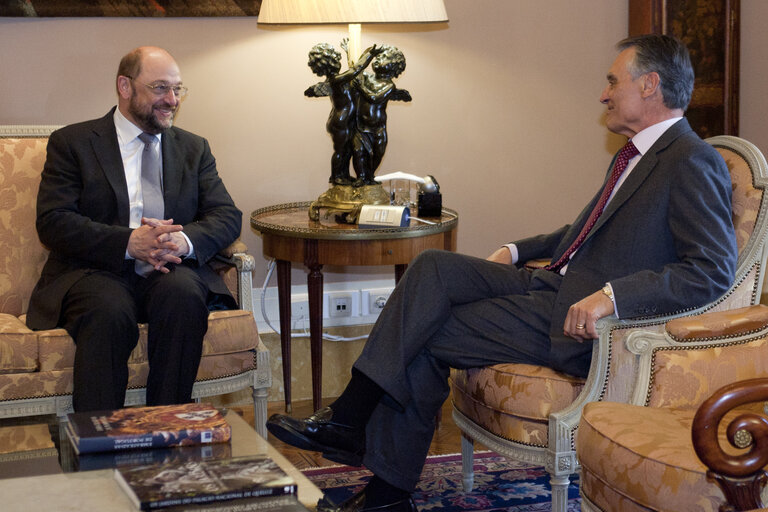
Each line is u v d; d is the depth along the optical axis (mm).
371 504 2100
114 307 2289
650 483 1554
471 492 2496
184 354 2328
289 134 3266
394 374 2055
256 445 1607
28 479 1490
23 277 2672
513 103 3490
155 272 2467
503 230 3572
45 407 2268
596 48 3549
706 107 3572
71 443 1604
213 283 2566
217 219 2639
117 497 1404
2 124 2957
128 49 3037
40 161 2721
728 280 1963
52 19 2951
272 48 3191
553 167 3582
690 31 3494
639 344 1874
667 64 2162
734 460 1338
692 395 1837
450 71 3396
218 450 1577
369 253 2793
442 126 3428
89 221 2479
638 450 1593
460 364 2135
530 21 3455
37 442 1694
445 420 3143
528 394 2002
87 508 1362
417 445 2115
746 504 1352
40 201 2529
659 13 3439
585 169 3623
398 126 3381
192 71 3123
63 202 2514
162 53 2592
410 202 3191
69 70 2992
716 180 2037
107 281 2406
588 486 1748
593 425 1729
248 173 3250
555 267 2334
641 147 2203
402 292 2154
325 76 3016
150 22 3049
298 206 3230
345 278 3400
